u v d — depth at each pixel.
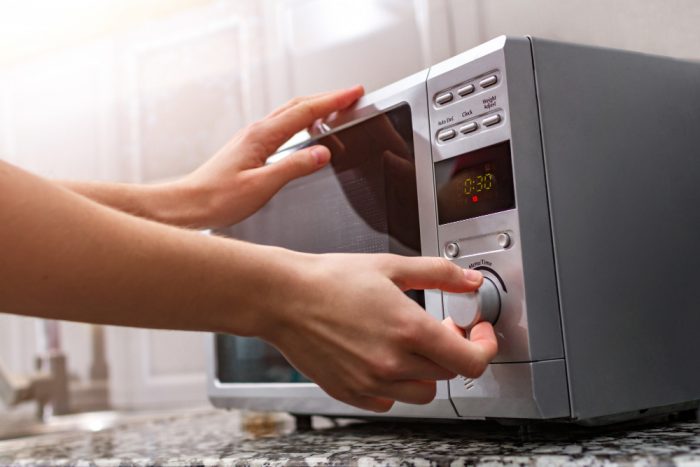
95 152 1.94
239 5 1.60
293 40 1.42
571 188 0.51
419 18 1.11
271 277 0.41
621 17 0.81
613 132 0.54
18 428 1.50
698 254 0.58
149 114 1.83
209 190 0.70
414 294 0.56
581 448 0.46
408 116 0.58
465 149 0.52
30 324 2.03
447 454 0.48
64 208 0.38
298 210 0.72
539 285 0.48
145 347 1.78
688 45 0.76
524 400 0.47
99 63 1.94
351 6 1.27
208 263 0.40
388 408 0.47
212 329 0.43
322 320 0.42
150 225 0.41
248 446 0.65
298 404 0.71
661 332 0.53
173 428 0.94
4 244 0.37
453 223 0.52
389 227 0.60
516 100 0.49
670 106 0.59
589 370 0.49
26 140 2.09
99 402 1.80
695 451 0.43
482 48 0.52
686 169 0.59
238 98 1.63
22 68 2.09
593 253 0.51
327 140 0.69
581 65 0.53
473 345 0.44
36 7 1.93
